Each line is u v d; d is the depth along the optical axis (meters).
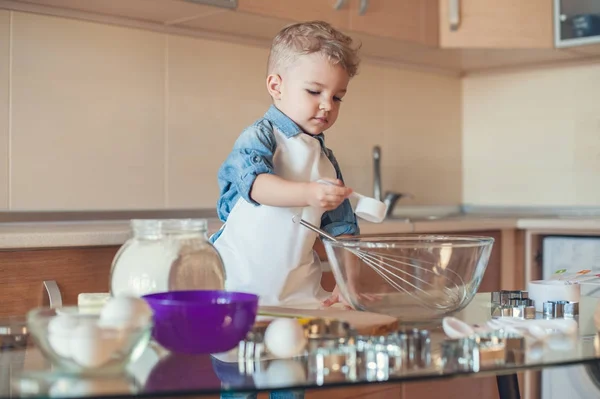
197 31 2.55
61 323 0.74
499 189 3.44
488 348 0.84
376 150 3.05
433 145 3.38
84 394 0.68
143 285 0.91
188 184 2.54
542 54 3.07
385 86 3.19
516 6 2.88
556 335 0.93
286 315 0.95
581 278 1.28
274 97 1.51
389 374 0.75
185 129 2.54
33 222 2.19
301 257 1.39
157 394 0.69
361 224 2.31
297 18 2.42
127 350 0.75
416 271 0.98
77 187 2.29
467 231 2.61
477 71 3.47
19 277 1.74
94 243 1.82
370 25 2.64
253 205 1.39
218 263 0.96
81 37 2.29
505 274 2.74
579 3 2.82
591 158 3.19
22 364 0.81
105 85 2.35
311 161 1.46
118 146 2.38
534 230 2.72
